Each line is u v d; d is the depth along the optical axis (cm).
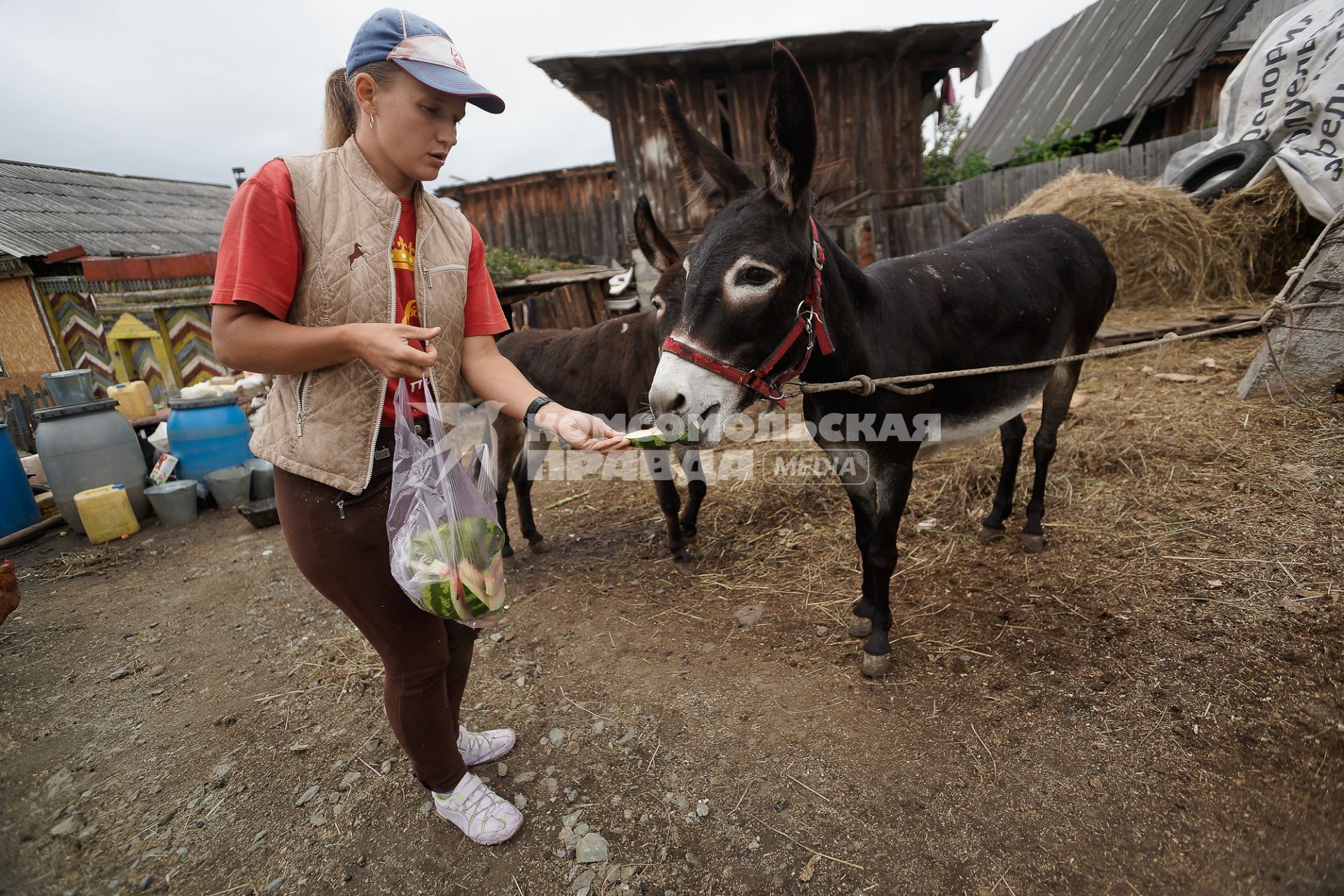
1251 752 182
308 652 296
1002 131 1491
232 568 402
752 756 207
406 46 124
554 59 732
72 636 335
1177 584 253
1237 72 657
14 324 732
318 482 141
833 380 209
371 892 175
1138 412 408
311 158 134
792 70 163
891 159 830
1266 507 284
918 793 186
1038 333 262
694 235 830
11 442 499
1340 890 144
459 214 163
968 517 340
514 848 183
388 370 125
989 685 224
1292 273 251
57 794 222
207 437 529
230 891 180
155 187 1216
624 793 198
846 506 375
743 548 351
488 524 151
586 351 356
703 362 173
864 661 237
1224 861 157
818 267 189
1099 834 168
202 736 245
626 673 256
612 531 399
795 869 169
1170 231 602
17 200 850
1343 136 539
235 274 123
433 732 171
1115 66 1213
